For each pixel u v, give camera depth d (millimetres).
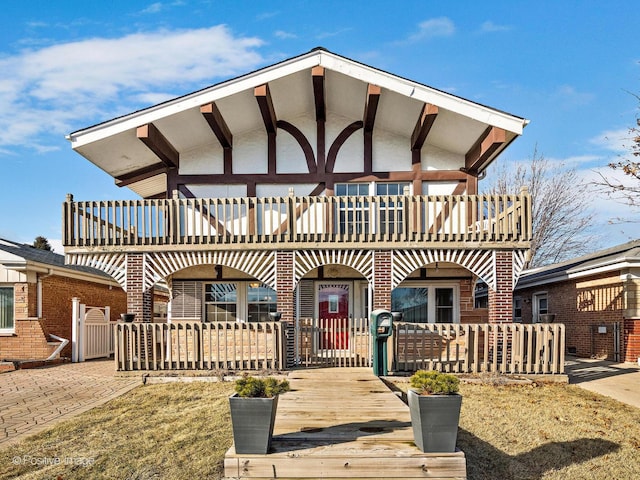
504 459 6316
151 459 6031
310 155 14477
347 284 14953
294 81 13047
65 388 10352
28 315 15055
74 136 12500
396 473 5180
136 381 10945
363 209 12555
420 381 5445
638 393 10156
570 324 18031
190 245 12516
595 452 6633
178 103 12469
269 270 12516
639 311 14320
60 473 5641
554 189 35188
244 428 5238
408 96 12312
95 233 12680
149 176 15297
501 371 11250
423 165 14422
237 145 14609
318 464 5191
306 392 8547
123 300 21844
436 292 14773
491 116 12219
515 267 12336
